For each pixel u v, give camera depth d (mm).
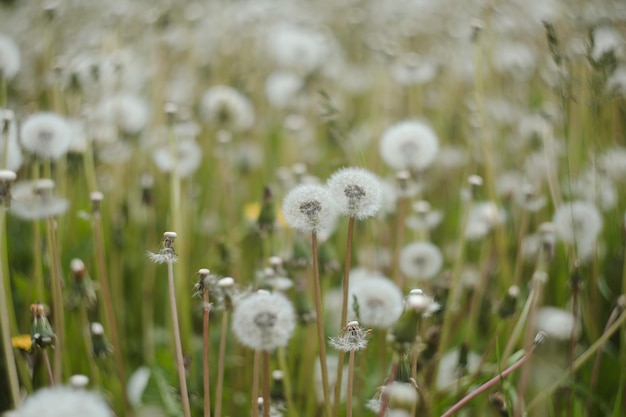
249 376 1130
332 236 1417
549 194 1417
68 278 1254
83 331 1161
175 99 1722
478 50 1310
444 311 1180
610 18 1359
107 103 1435
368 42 2049
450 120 1725
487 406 1100
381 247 1353
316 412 1120
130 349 1321
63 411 788
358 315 973
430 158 1186
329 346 1214
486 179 1449
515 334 1083
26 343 1049
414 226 1285
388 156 1189
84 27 1812
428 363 1078
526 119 1533
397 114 1712
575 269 1092
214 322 1240
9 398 1120
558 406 1124
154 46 1745
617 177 1351
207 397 943
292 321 901
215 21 2031
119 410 1160
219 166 1521
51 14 1467
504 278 1257
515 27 1633
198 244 1471
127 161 1471
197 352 1207
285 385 1070
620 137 1442
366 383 1135
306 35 1676
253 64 1897
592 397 1084
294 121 1671
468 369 1157
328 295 1294
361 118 1906
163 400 1083
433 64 1708
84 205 1396
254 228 1211
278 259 1083
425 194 1576
